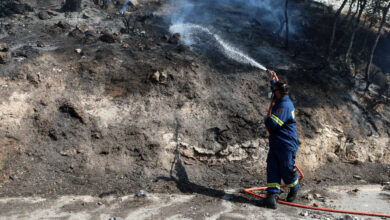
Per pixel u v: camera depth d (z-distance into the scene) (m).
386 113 7.93
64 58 6.55
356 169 6.64
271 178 4.72
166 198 4.85
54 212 4.30
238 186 5.50
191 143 5.87
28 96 5.75
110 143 5.56
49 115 5.61
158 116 6.02
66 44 7.14
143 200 4.73
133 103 6.11
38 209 4.34
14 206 4.38
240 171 5.89
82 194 4.83
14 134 5.29
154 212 4.40
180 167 5.64
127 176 5.30
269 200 4.70
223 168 5.89
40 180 4.96
